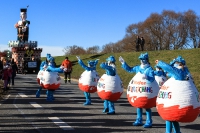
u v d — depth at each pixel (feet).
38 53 152.05
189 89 25.85
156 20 239.30
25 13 160.86
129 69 34.53
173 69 26.30
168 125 26.86
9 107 42.91
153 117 38.86
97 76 46.80
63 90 68.03
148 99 31.89
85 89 46.16
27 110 40.83
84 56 150.71
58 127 31.55
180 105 25.43
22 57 148.46
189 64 93.71
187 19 237.25
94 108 44.09
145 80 32.48
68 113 39.55
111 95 38.47
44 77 49.29
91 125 32.94
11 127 30.99
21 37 158.30
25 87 71.82
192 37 239.50
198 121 37.06
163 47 243.19
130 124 33.94
